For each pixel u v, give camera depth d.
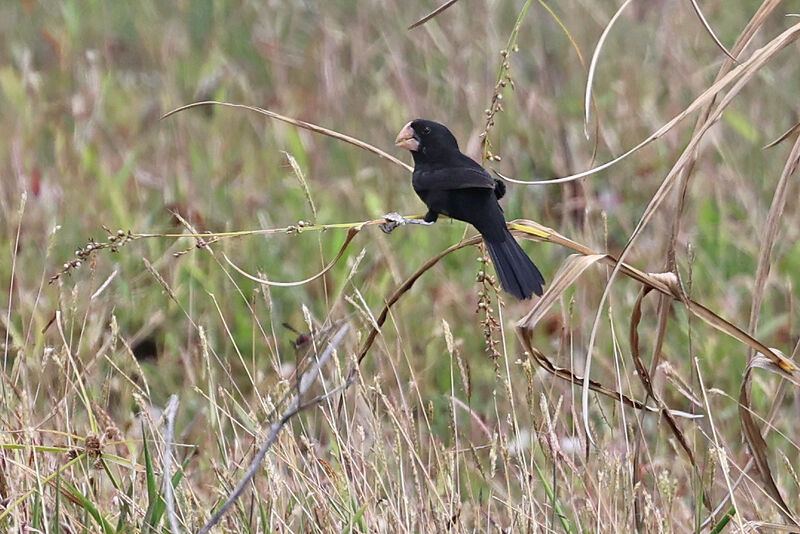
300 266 12.66
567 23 17.41
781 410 10.15
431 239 13.09
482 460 9.36
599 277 11.82
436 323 11.28
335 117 15.91
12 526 6.93
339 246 12.55
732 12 17.47
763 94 15.85
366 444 8.27
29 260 12.35
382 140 15.33
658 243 12.78
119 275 11.76
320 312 11.96
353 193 13.83
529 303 12.02
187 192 13.64
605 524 7.16
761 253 7.19
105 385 7.99
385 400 7.41
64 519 7.12
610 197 13.64
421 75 16.67
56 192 13.49
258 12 18.50
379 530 7.04
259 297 11.58
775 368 6.95
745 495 7.87
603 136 14.46
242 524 7.15
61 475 7.38
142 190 14.30
